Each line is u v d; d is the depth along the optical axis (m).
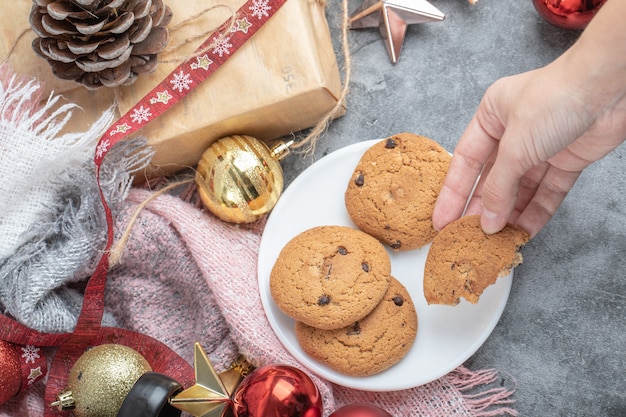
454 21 0.66
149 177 0.65
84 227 0.62
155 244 0.63
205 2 0.59
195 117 0.59
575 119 0.50
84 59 0.55
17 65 0.60
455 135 0.65
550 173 0.57
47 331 0.62
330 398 0.61
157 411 0.54
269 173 0.60
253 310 0.61
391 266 0.62
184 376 0.62
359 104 0.66
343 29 0.59
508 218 0.56
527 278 0.64
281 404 0.55
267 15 0.58
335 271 0.58
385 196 0.60
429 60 0.66
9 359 0.60
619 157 0.64
